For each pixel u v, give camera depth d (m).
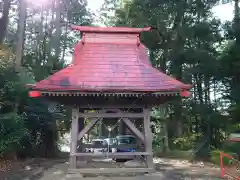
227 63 22.05
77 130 12.39
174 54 23.83
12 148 16.52
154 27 24.48
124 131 18.56
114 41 15.07
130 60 14.13
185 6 24.14
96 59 13.99
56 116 21.67
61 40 30.03
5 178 11.77
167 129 26.38
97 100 12.61
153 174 12.09
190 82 24.34
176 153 24.25
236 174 13.20
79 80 12.48
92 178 11.40
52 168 14.33
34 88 11.44
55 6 29.11
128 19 26.22
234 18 23.31
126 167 12.87
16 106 16.25
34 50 27.52
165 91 11.77
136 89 11.74
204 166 16.88
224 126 22.36
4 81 15.55
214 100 24.62
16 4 23.36
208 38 23.33
